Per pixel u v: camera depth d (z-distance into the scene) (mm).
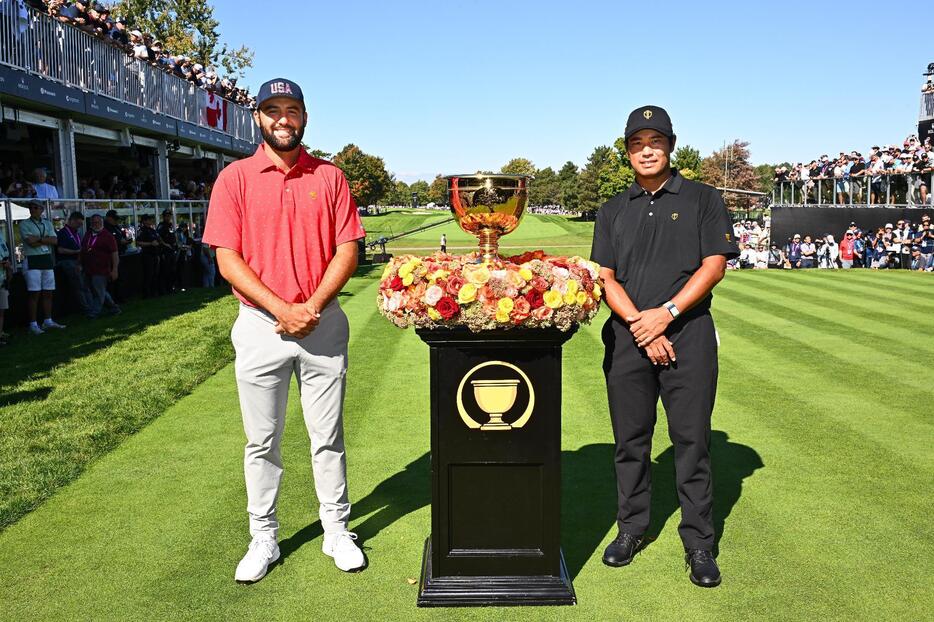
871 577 2986
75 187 13469
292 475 4188
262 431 3018
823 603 2789
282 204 2904
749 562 3129
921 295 13055
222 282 16312
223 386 6324
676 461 3078
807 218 23328
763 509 3686
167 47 42125
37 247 9109
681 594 2879
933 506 3707
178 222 16594
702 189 3010
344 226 3000
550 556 2855
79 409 5492
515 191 2889
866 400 5793
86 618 2723
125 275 12898
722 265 2939
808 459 4434
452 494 2832
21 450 4578
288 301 2936
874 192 24141
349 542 3135
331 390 3055
